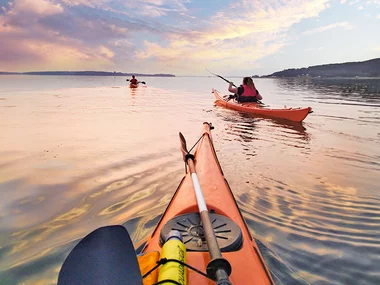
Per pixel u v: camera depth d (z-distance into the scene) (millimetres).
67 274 984
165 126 7176
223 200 2232
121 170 3959
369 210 2895
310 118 8484
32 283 1914
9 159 4336
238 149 5152
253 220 2705
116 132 6344
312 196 3234
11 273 1999
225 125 7395
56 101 12570
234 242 1581
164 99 14570
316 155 4801
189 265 1354
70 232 2492
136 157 4531
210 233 1493
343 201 3104
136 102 12852
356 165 4301
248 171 4047
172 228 1726
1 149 4855
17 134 5961
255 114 9188
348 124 7527
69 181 3557
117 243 1110
